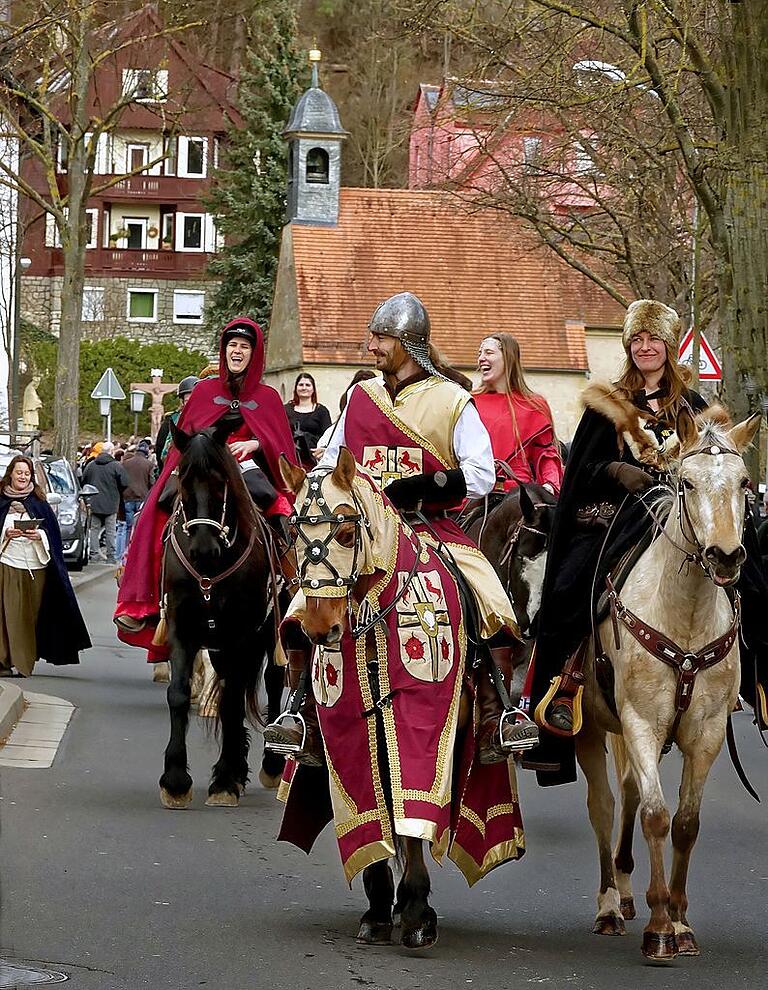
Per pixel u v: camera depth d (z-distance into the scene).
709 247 25.84
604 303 52.75
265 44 63.66
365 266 53.00
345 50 64.69
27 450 29.00
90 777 11.48
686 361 24.22
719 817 11.10
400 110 62.94
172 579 10.80
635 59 21.05
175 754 10.54
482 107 23.66
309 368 51.59
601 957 7.17
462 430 7.47
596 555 7.90
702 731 7.34
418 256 53.22
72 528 31.36
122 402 70.38
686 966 7.04
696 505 6.78
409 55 47.09
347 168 63.19
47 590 17.11
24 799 10.47
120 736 13.45
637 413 7.85
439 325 51.84
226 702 10.96
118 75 36.19
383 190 54.50
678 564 7.11
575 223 30.41
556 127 28.19
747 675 8.52
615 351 52.56
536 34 22.19
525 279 52.88
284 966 6.75
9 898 7.77
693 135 23.39
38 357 68.38
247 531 10.90
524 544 10.31
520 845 7.49
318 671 7.13
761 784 12.48
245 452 11.75
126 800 10.66
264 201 62.97
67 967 6.60
